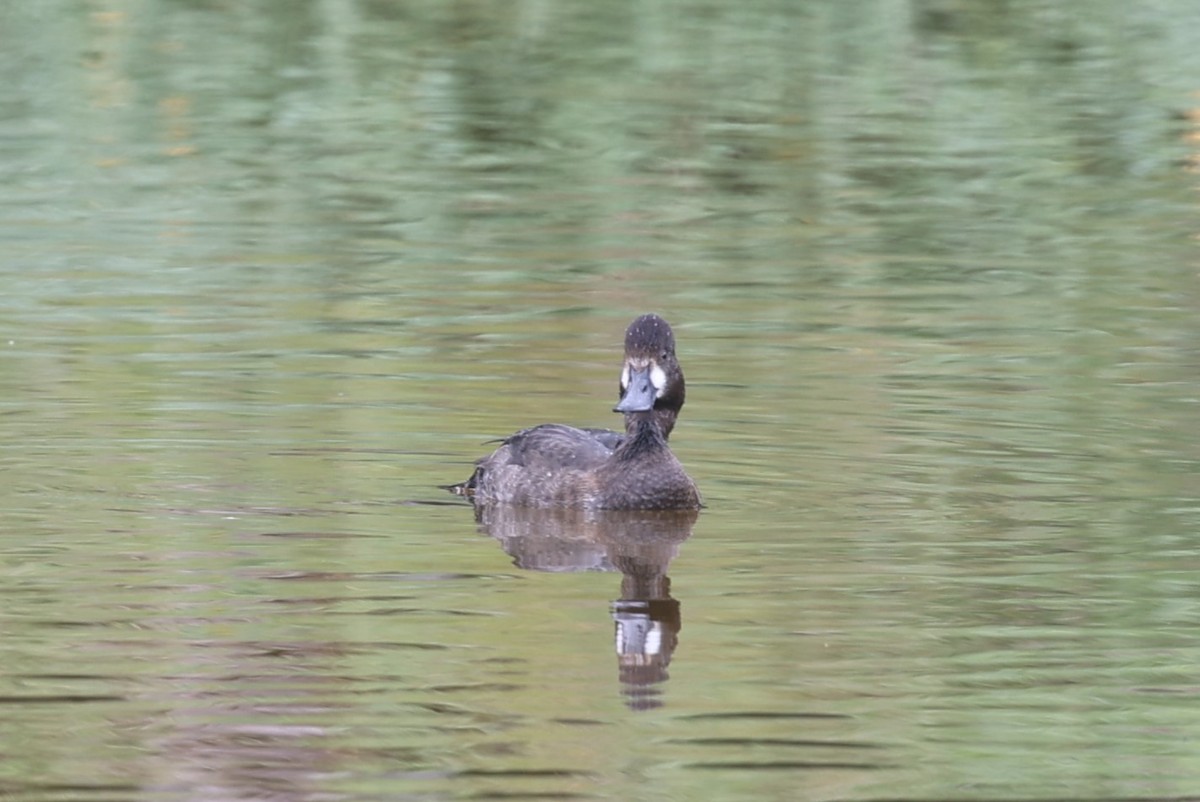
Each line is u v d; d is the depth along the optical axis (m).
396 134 27.59
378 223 22.95
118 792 8.73
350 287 19.98
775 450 14.81
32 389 16.12
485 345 17.88
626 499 13.27
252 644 10.53
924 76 30.95
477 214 23.44
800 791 8.76
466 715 9.57
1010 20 34.47
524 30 33.41
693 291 20.05
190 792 8.70
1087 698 9.88
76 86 29.56
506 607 11.27
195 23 33.38
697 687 9.98
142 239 22.02
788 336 18.36
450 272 20.70
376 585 11.65
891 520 13.09
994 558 12.23
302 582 11.67
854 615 11.14
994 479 14.07
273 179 25.12
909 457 14.62
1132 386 16.72
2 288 19.72
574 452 13.82
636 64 31.38
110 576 11.67
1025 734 9.41
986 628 10.93
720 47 32.53
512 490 13.66
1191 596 11.49
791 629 10.91
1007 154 26.73
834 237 22.59
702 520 13.16
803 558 12.27
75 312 18.81
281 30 33.03
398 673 10.13
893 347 18.02
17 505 13.08
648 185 25.05
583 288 20.11
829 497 13.66
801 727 9.48
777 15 34.47
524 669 10.21
